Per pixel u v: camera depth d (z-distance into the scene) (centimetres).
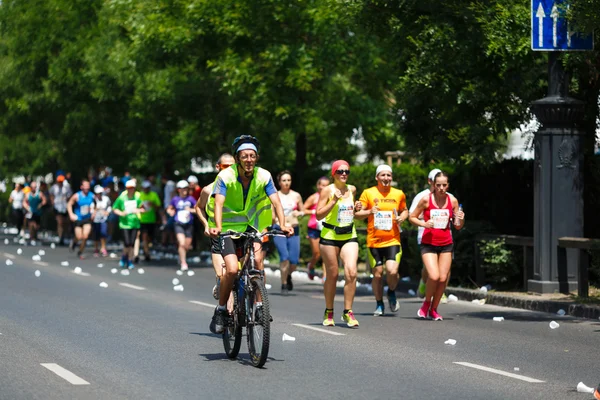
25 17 11119
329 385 2595
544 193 4978
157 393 2459
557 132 4969
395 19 5428
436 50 5238
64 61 10894
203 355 3114
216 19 7650
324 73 7850
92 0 11044
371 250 4422
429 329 3875
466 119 5588
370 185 7538
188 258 8656
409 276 6138
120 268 7400
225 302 3022
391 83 8100
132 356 3073
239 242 3031
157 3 8094
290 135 10288
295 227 5616
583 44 4841
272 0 7456
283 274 5547
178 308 4559
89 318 4103
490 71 5375
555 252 4950
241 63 7619
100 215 8688
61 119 11638
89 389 2508
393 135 9075
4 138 14712
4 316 4144
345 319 3953
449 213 4197
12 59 11344
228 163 3678
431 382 2655
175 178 11412
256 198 2981
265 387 2558
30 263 7750
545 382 2675
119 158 11762
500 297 4931
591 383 2673
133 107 9819
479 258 5412
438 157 5672
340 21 6850
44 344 3319
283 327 3900
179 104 8688
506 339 3591
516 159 5797
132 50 8950
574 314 4444
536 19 4831
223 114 8731
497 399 2425
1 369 2808
